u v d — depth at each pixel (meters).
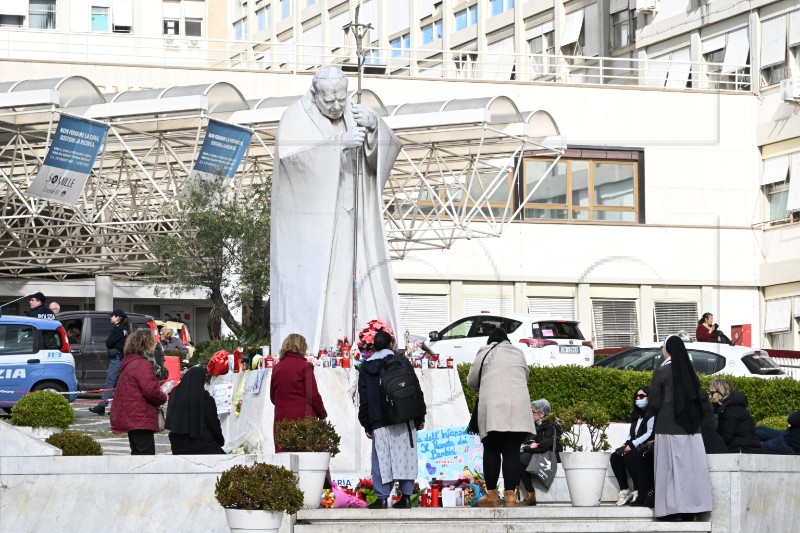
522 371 13.47
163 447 18.36
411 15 53.69
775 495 13.21
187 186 29.61
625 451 14.91
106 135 28.42
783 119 40.25
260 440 15.41
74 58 53.69
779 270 39.22
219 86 28.75
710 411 13.86
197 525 12.09
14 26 53.31
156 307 44.03
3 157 32.03
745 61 42.25
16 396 23.02
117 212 35.53
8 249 37.06
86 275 42.75
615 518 13.21
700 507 12.85
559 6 49.38
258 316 30.33
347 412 15.83
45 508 12.29
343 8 54.66
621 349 30.20
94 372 29.47
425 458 15.49
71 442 14.37
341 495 13.36
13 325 23.45
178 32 56.97
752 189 40.50
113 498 12.24
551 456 15.18
